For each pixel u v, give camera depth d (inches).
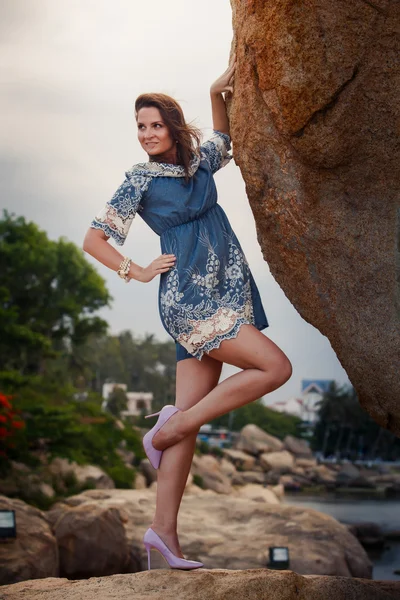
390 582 136.0
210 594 115.0
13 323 1108.5
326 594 126.0
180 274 128.8
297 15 115.4
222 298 132.0
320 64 116.6
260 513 356.2
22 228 1234.0
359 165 123.0
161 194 131.6
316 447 1249.4
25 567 251.4
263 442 1162.0
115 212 130.8
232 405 124.7
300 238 132.6
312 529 331.6
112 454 717.3
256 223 141.9
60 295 1254.9
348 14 113.4
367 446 1198.9
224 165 146.1
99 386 2233.0
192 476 741.3
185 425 127.3
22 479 534.9
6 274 1216.2
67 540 300.0
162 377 2596.0
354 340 129.1
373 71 116.0
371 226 125.1
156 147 133.8
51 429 657.0
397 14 111.8
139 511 368.8
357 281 127.6
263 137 131.0
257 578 120.5
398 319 123.7
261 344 123.7
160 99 133.3
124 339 2613.2
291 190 130.3
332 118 119.5
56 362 1359.5
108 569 304.5
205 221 133.4
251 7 122.2
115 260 130.1
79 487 584.1
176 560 127.6
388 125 118.7
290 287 140.3
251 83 129.9
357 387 133.6
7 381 828.6
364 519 517.0
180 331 128.0
